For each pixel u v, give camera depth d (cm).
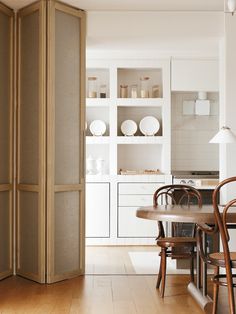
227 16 471
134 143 645
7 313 330
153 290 396
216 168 679
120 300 365
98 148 673
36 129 432
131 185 635
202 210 341
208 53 641
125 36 480
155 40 500
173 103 679
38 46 430
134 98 646
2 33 434
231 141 406
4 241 437
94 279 437
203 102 667
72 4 452
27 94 442
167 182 635
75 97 449
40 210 424
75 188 446
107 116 674
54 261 427
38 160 429
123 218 634
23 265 446
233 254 316
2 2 436
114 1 449
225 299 367
